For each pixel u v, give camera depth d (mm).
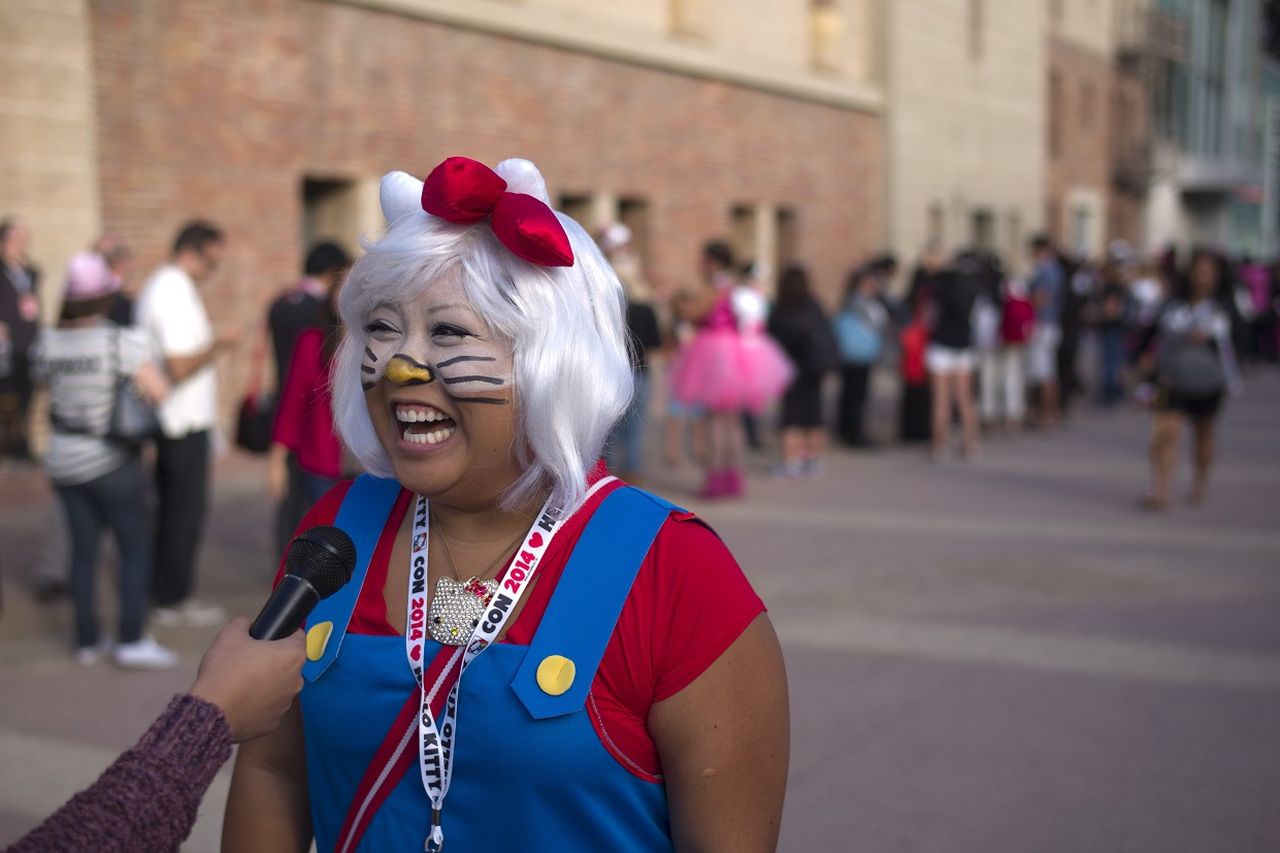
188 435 6086
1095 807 3953
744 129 18094
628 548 1440
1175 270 14406
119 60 9891
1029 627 6035
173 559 6129
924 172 22938
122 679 5258
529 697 1383
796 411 10953
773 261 19453
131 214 10047
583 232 1533
